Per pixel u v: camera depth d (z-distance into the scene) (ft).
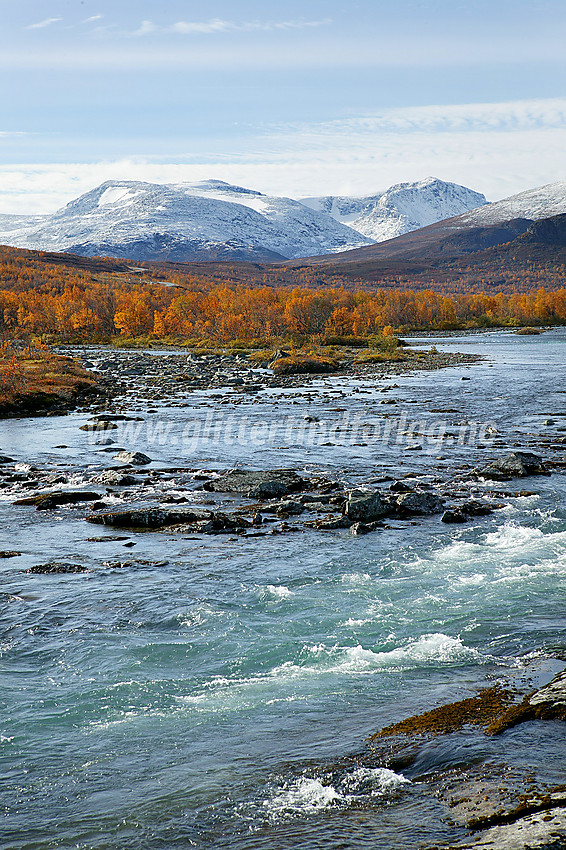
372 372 280.92
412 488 89.56
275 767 30.45
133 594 54.29
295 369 288.10
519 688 36.27
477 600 51.08
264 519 77.10
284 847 24.79
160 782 29.86
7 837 26.53
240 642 45.01
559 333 593.01
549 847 22.03
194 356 374.63
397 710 34.99
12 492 90.53
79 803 28.60
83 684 39.73
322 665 41.24
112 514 75.87
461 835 24.02
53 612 50.83
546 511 77.92
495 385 221.46
